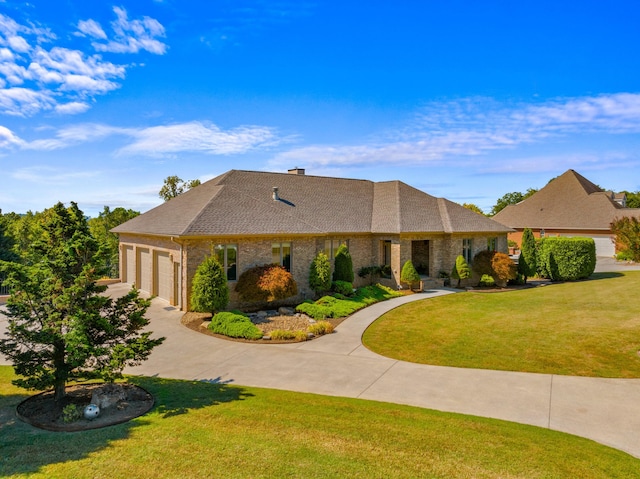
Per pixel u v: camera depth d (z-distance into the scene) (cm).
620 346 1224
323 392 935
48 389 860
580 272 2777
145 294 2141
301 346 1320
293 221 2081
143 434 679
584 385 967
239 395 902
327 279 2003
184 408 812
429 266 2586
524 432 718
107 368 775
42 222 839
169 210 2252
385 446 645
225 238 1780
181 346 1312
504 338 1362
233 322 1463
